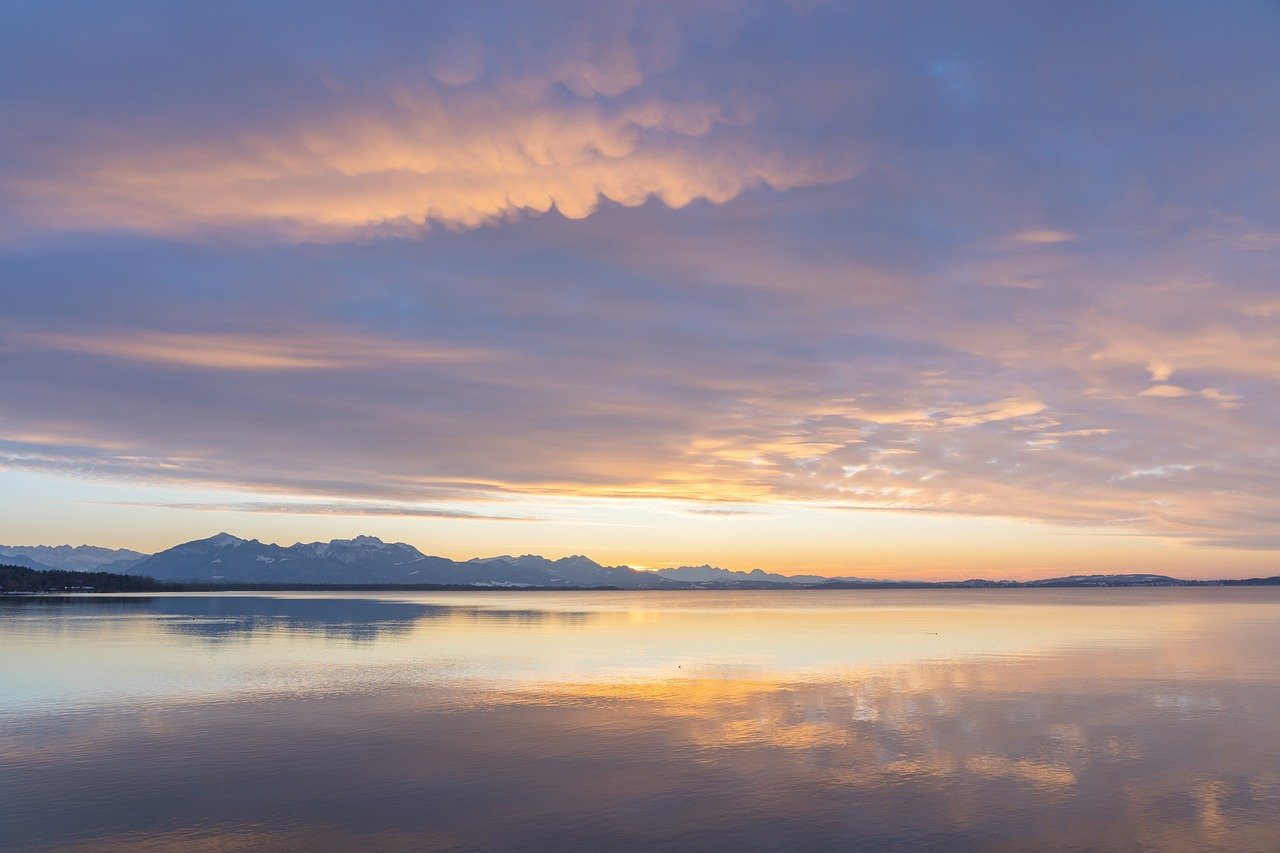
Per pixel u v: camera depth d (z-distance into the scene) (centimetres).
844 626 11694
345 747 3519
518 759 3325
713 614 16062
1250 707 4469
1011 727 3938
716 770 3164
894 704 4562
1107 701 4669
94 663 6331
